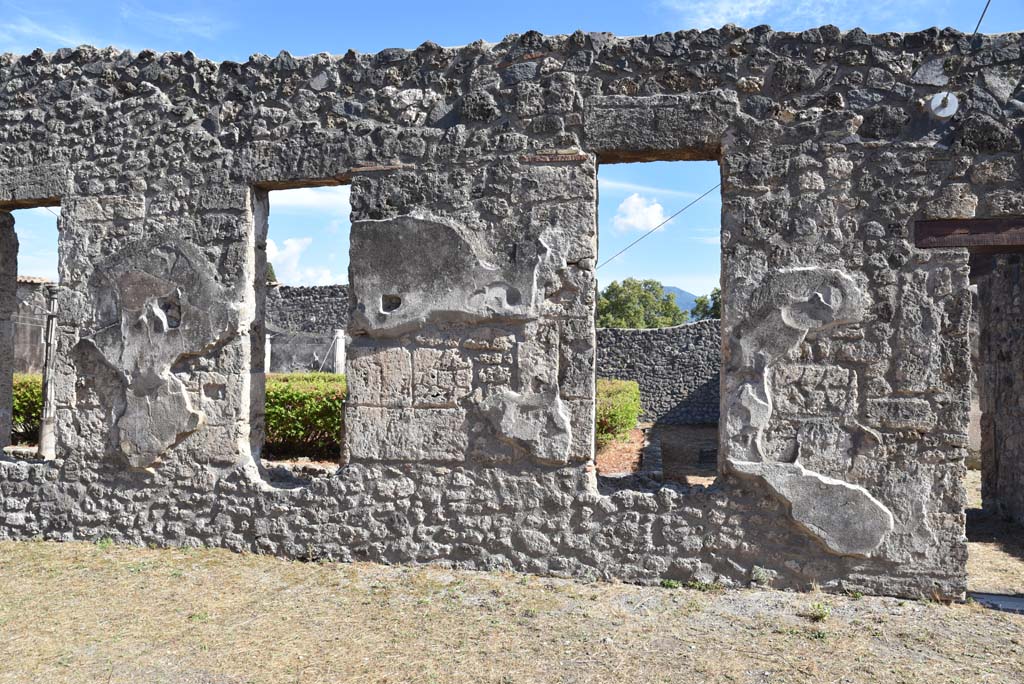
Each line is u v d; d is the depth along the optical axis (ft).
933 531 15.38
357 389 17.58
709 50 16.34
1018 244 15.19
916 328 15.46
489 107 17.17
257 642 13.47
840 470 15.69
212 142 18.53
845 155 15.80
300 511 17.88
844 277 15.69
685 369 61.77
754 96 16.15
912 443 15.47
